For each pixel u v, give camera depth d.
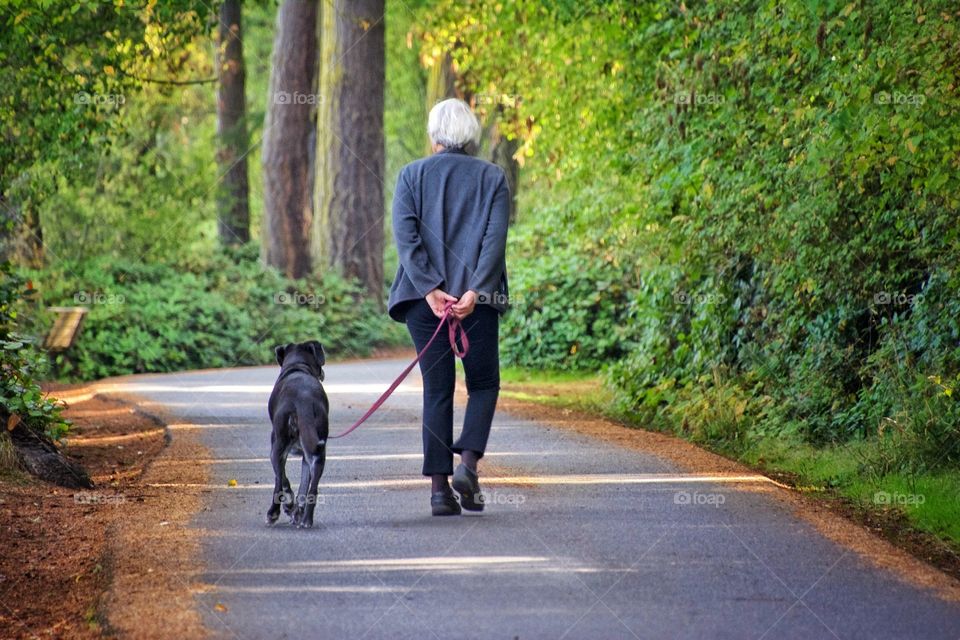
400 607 7.34
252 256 45.31
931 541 9.88
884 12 12.27
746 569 8.29
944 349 13.20
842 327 14.82
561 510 10.20
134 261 40.25
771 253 15.35
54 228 36.22
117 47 19.41
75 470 11.83
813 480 12.62
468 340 9.58
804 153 13.29
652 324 19.05
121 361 32.97
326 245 43.75
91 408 20.77
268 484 11.79
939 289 13.45
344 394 22.19
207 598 7.48
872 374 14.27
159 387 24.97
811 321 15.53
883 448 12.52
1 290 13.82
